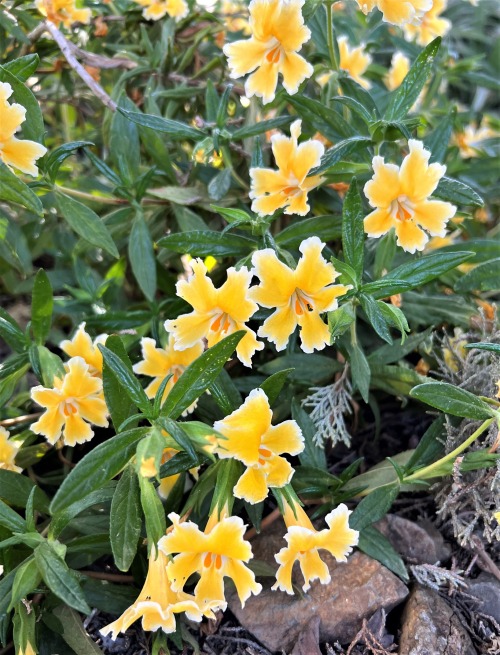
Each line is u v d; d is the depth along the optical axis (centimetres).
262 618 26
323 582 23
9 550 24
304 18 26
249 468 22
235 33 39
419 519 29
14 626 23
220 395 24
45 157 27
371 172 29
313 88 35
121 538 22
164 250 34
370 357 29
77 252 34
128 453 21
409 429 34
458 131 41
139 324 31
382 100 37
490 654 25
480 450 25
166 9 34
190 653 26
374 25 46
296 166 25
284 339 23
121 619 21
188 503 24
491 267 28
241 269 22
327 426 28
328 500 27
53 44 36
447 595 27
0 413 30
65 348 27
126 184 31
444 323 34
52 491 31
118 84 36
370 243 32
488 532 26
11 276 38
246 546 21
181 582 21
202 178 33
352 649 26
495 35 61
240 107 36
